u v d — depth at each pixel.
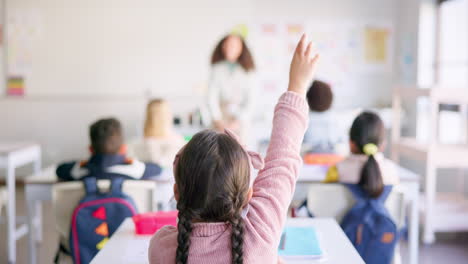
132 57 4.68
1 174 4.79
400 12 4.66
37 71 4.68
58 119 4.75
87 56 4.67
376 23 4.75
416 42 4.29
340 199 1.80
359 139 1.85
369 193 1.72
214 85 3.32
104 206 1.72
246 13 4.64
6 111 4.72
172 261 0.81
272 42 4.74
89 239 1.71
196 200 0.78
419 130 4.27
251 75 3.32
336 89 4.80
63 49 4.66
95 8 4.63
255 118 4.75
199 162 0.77
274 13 4.71
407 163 4.41
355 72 4.79
